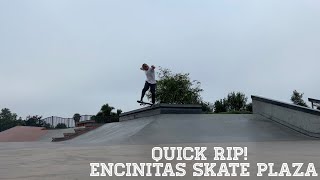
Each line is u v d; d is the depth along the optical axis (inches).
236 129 432.8
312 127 402.6
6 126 1713.8
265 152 228.5
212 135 393.7
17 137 1044.5
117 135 457.1
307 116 411.8
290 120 452.1
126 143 346.9
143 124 483.2
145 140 363.3
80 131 784.3
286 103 462.3
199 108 567.8
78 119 1316.4
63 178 135.5
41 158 216.1
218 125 455.2
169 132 408.5
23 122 1652.3
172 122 469.1
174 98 1291.8
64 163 183.9
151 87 559.5
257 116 533.0
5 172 155.3
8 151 284.7
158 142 342.0
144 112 598.9
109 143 360.8
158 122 468.4
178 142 338.6
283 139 376.8
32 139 1007.0
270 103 507.2
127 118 675.4
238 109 1531.7
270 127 452.1
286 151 234.8
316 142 328.5
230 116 525.0
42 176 141.1
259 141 347.9
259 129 437.1
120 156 214.1
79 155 227.3
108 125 679.7
